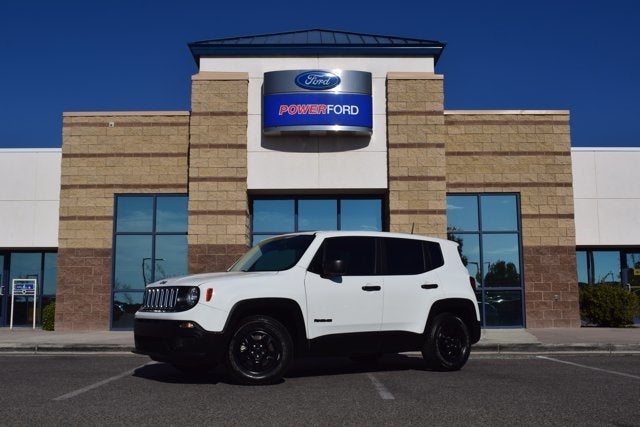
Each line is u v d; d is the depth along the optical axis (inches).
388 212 708.7
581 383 344.5
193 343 318.7
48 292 814.5
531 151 730.8
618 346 532.1
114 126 731.4
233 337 328.5
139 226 725.3
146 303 349.1
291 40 765.3
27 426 239.3
